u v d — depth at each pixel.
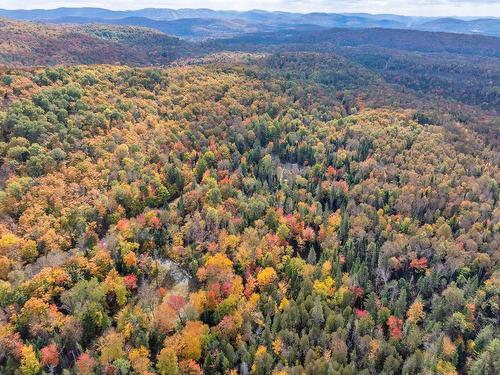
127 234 124.50
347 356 98.19
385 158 188.75
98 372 87.56
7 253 110.75
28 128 145.75
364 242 134.62
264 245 126.19
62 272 107.44
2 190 128.50
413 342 99.25
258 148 187.62
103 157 153.75
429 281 119.06
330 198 160.25
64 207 128.75
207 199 147.38
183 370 90.62
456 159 190.25
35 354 90.56
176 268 124.06
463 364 99.19
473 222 147.00
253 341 97.56
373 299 108.88
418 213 155.50
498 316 109.75
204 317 106.25
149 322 102.38
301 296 108.44
